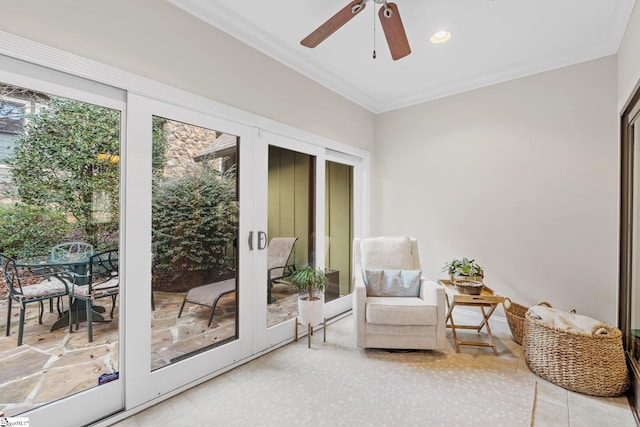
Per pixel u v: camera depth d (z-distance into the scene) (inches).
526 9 81.0
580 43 97.5
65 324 62.3
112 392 66.5
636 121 83.3
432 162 137.5
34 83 56.4
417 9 80.8
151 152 71.9
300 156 115.1
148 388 70.9
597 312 100.3
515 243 116.3
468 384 79.7
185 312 79.7
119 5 65.8
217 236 86.9
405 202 145.8
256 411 68.9
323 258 123.6
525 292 114.0
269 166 102.3
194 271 81.7
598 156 100.6
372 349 100.7
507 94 118.2
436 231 136.1
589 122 102.0
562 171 106.9
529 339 87.8
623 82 89.5
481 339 109.2
